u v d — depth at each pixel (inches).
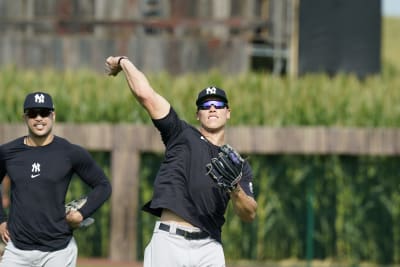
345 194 2172.7
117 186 2022.6
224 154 811.4
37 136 964.0
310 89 2452.0
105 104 2324.1
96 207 984.3
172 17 3051.2
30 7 3093.0
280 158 2166.6
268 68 3198.8
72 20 3080.7
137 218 2049.7
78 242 2140.7
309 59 3070.9
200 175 831.7
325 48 3073.3
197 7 3051.2
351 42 3085.6
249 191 870.4
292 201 2171.5
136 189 2018.9
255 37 3036.4
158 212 851.4
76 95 2347.4
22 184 960.9
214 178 810.2
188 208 834.2
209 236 840.9
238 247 2155.5
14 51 3038.9
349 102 2372.0
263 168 2166.6
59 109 2330.2
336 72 3070.9
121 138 2023.9
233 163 808.3
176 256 831.1
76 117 2325.3
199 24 3038.9
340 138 2020.2
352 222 2174.0
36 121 956.6
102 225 2132.1
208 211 836.6
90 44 3024.1
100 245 2142.0
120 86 2421.3
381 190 2171.5
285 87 2492.6
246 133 2021.4
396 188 2167.8
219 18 3038.9
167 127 836.6
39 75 2637.8
